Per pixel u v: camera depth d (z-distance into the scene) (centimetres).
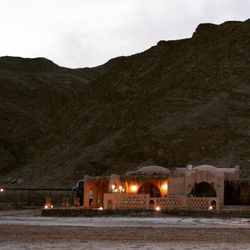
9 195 8888
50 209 5066
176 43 17812
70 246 2559
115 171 11800
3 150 15338
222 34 16625
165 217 4703
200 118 12575
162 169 6172
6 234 3117
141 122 13738
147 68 17175
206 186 5669
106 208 5006
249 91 13700
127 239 2875
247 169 10269
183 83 14962
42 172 13050
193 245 2619
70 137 15100
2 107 18138
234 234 3162
